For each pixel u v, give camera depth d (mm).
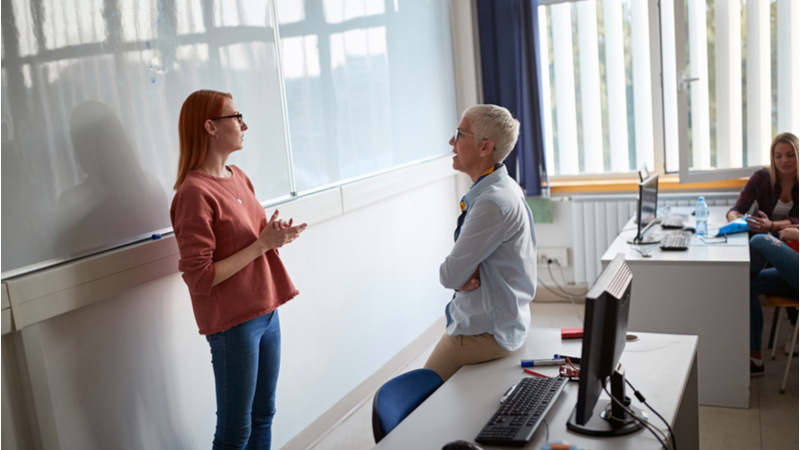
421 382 1847
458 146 2057
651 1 4242
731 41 4047
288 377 2777
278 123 2713
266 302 2104
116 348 2008
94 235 1918
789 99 4023
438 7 4297
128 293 2051
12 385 1713
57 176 1802
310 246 2918
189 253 1897
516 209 1944
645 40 4355
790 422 2797
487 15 4461
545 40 4586
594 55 4484
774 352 3479
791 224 3404
